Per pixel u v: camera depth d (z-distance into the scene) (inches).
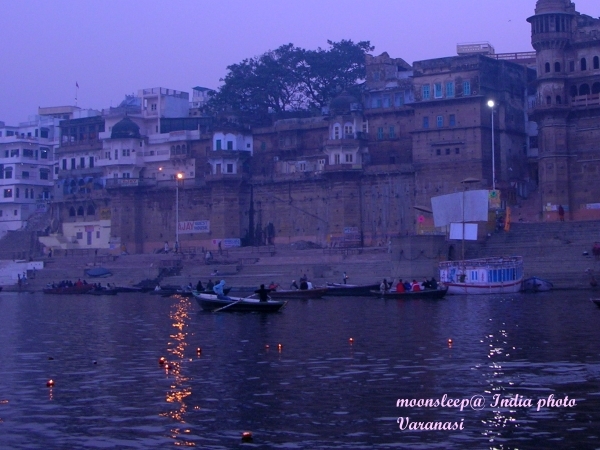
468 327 1518.2
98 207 4490.7
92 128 4753.9
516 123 3597.4
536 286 2581.2
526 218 3294.8
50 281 3934.5
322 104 4549.7
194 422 792.9
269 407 847.7
